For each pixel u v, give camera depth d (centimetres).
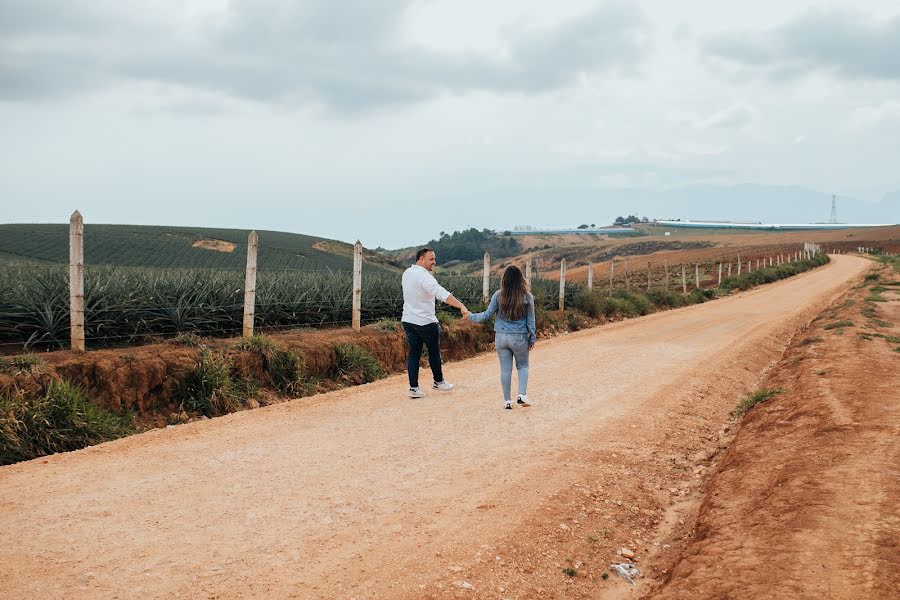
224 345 1030
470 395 968
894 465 509
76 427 729
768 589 342
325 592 384
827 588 335
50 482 561
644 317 2362
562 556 461
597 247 19862
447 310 1716
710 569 383
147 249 6325
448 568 421
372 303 1535
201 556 425
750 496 506
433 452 675
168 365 907
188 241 7025
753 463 588
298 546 445
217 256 6450
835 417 668
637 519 544
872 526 402
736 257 9962
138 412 852
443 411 862
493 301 889
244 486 561
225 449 672
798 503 452
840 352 1076
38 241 5991
